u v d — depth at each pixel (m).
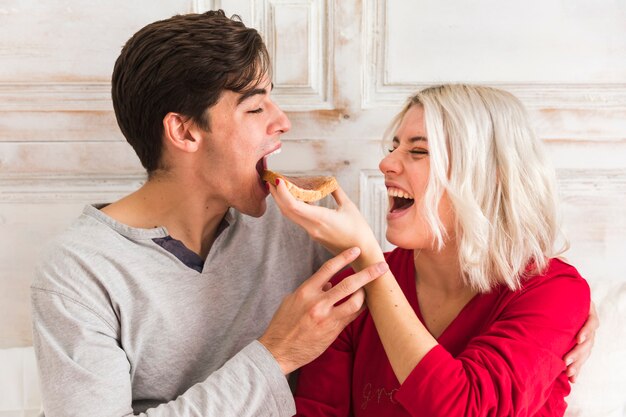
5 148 1.42
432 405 0.91
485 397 0.90
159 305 1.07
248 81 1.03
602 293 1.35
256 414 0.98
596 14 1.37
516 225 1.04
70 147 1.42
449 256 1.10
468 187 1.03
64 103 1.41
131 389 1.07
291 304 1.00
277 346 1.00
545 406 1.06
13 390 1.38
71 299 1.01
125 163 1.43
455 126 1.03
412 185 1.07
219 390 0.97
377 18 1.38
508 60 1.39
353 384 1.17
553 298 1.01
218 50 1.00
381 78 1.41
